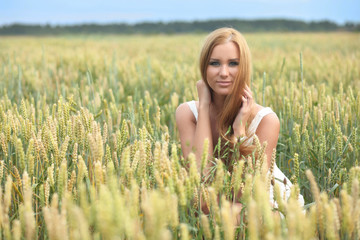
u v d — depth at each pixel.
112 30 80.44
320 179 2.38
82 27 79.56
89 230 1.46
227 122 2.26
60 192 1.40
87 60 7.56
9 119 2.04
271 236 0.99
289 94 3.64
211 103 2.41
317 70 5.96
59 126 1.98
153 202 1.00
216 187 1.39
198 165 2.14
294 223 1.05
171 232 1.41
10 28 80.31
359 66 6.24
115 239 1.00
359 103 2.64
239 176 1.38
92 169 1.60
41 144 1.74
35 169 1.96
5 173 1.92
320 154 2.10
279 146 2.92
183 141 2.45
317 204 1.28
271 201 2.11
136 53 14.23
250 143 2.27
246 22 91.00
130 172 1.42
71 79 5.68
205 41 2.20
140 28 88.25
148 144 1.68
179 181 1.31
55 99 3.94
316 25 92.00
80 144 1.89
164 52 14.58
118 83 5.05
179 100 4.55
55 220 1.07
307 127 2.90
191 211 1.47
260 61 8.91
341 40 25.59
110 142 2.32
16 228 1.15
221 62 2.14
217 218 1.26
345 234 1.33
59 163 1.70
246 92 2.19
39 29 80.00
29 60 8.51
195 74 5.29
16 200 1.85
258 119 2.28
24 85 5.06
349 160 2.38
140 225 1.30
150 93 5.02
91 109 2.84
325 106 2.80
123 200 1.21
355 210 1.20
